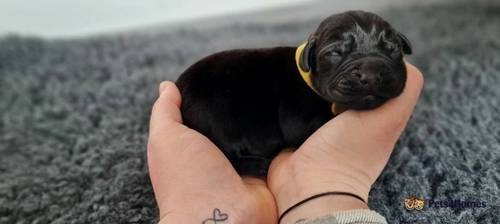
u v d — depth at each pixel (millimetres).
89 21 873
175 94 430
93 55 771
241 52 427
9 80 729
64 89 700
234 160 420
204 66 429
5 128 639
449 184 462
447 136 524
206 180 387
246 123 414
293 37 762
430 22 770
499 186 452
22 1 879
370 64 333
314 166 396
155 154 406
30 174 555
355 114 391
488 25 746
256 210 386
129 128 593
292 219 375
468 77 619
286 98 409
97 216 474
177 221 369
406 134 529
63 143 598
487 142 509
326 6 869
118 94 664
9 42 798
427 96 590
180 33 823
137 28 852
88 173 532
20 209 506
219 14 878
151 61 738
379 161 408
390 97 356
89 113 638
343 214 350
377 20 358
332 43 352
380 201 453
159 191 398
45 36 854
